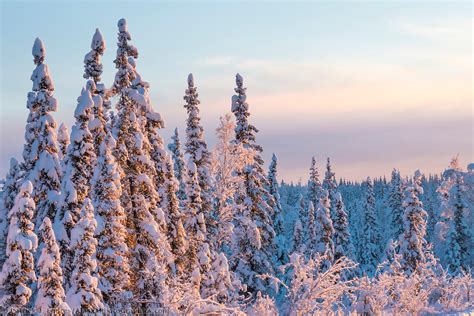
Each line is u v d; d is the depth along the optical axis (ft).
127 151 87.20
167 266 91.20
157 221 88.99
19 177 91.40
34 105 90.17
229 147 113.70
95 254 74.02
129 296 74.33
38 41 91.86
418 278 90.63
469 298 100.42
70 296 63.77
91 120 85.71
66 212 77.30
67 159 81.05
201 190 116.06
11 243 60.59
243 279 121.19
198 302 65.46
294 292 66.13
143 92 94.84
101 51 92.73
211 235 113.91
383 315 81.10
